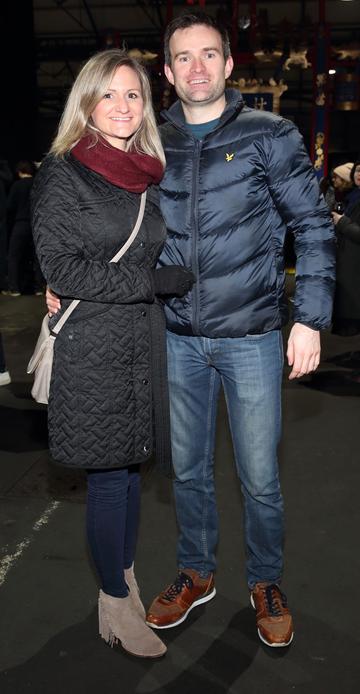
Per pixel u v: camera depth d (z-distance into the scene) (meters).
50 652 2.18
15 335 6.46
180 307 2.09
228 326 2.04
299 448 3.70
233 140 1.96
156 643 2.15
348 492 3.19
